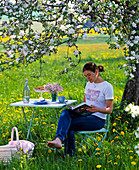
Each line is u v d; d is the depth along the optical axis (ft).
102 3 13.41
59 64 51.29
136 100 18.20
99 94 13.42
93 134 16.17
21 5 13.66
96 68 13.55
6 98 25.22
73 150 13.10
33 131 16.46
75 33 12.55
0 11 13.46
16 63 13.24
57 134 12.53
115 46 13.23
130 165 11.51
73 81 32.94
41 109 20.99
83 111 13.01
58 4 13.74
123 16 14.52
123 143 14.28
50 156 13.26
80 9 13.01
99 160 12.19
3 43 12.95
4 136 15.16
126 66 14.42
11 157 12.00
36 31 13.42
